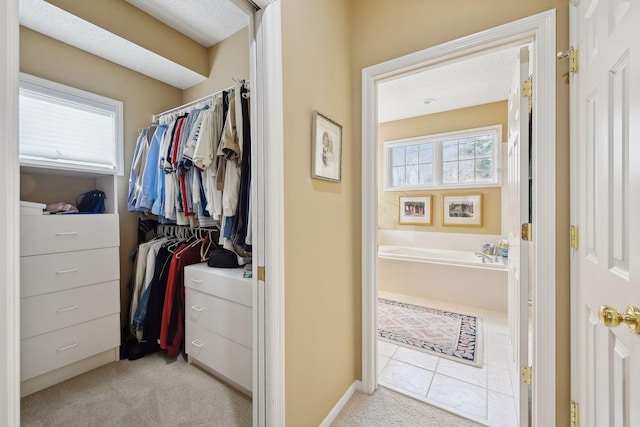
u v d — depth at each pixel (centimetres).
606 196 88
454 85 304
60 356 182
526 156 139
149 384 185
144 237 258
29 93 194
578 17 113
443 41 149
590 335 103
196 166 188
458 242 382
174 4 205
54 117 206
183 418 156
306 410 136
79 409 162
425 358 218
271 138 115
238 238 165
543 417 125
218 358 183
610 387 87
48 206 196
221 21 223
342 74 167
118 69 237
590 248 103
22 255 167
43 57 199
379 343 242
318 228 145
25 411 159
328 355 153
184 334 212
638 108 69
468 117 372
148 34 216
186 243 229
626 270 76
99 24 190
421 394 176
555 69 123
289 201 125
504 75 281
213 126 184
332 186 157
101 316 201
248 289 165
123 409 163
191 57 245
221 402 169
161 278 221
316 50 143
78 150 218
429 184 402
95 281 198
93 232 197
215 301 184
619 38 79
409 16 159
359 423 152
